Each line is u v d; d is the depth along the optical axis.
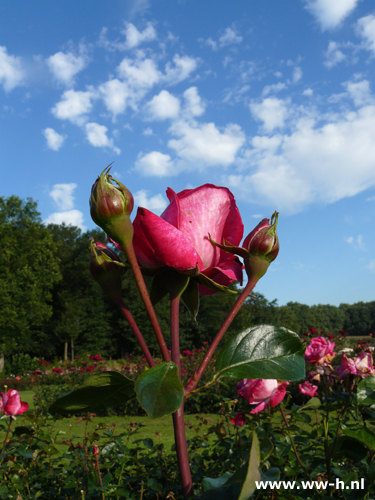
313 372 1.58
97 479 2.19
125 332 41.03
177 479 2.32
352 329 84.81
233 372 0.67
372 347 6.43
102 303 43.28
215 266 0.78
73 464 2.62
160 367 0.55
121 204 0.64
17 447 2.62
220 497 0.56
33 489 2.42
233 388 3.83
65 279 43.62
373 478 1.12
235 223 0.82
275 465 1.51
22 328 32.41
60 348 43.25
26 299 32.88
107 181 0.66
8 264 33.28
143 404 0.50
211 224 0.78
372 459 1.41
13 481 2.19
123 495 2.03
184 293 0.75
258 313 41.91
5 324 31.47
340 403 1.40
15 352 38.91
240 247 0.71
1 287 31.20
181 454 0.63
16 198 36.16
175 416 0.64
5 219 35.34
